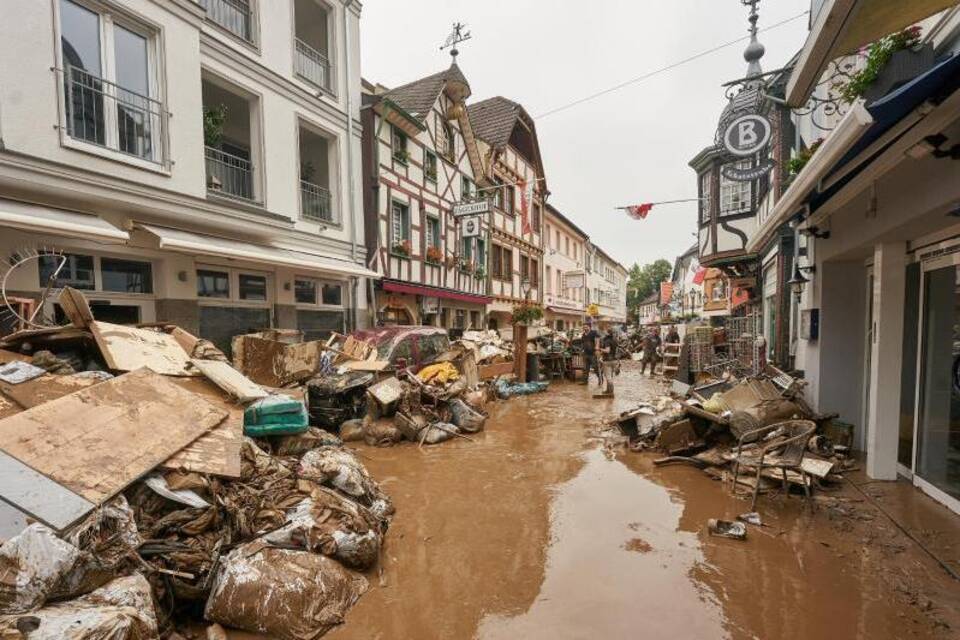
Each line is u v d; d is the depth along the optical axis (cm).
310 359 747
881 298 511
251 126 955
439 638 268
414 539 395
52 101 596
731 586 322
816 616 287
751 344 1162
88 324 489
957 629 274
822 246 659
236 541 307
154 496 306
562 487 520
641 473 570
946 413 448
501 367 1264
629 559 361
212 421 387
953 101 301
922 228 445
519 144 2364
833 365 661
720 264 1584
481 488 518
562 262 3067
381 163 1305
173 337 577
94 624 198
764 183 1225
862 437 647
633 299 7606
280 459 425
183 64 760
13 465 269
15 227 524
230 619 262
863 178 441
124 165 677
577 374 1500
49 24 591
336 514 339
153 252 745
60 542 228
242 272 920
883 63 428
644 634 271
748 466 521
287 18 1012
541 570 345
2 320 522
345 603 293
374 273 1129
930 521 416
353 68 1202
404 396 752
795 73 410
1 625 192
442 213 1634
